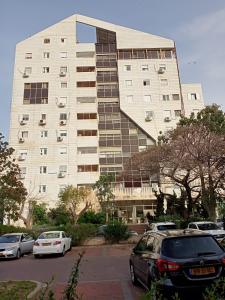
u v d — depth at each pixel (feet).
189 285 22.27
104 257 57.26
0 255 59.98
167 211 112.37
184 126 101.76
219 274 22.82
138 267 29.37
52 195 153.17
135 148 165.68
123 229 83.61
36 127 163.32
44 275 40.88
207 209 94.73
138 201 155.94
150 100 173.37
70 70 176.04
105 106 173.58
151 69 179.63
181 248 23.95
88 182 155.94
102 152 164.55
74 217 132.57
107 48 186.50
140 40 186.50
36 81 172.86
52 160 158.30
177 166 93.66
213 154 89.40
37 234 86.84
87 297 27.73
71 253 67.36
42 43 181.57
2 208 101.50
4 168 102.37
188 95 178.60
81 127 164.96
